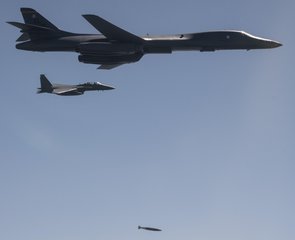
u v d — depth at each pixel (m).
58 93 187.12
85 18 127.50
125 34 130.75
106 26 129.00
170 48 133.25
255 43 132.25
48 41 141.38
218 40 132.12
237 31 133.25
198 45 132.38
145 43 132.38
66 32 142.38
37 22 144.88
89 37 139.88
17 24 137.75
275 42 132.75
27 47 142.00
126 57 133.88
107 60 134.25
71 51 142.00
